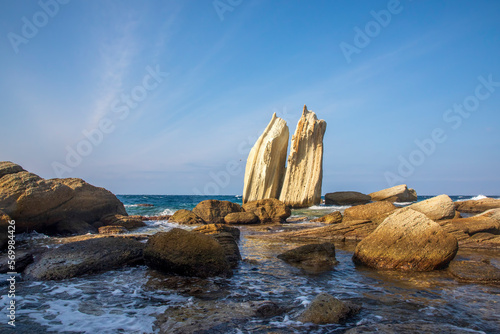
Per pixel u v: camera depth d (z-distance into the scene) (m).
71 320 4.98
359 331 4.44
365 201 48.38
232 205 25.58
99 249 8.76
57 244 11.05
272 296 6.54
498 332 4.78
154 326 4.78
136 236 13.33
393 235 9.79
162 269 8.34
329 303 5.43
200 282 7.51
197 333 4.46
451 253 9.05
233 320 5.03
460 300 6.35
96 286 6.95
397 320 5.23
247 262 9.99
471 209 31.94
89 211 17.27
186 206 40.53
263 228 19.83
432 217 15.52
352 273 8.76
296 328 4.80
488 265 8.88
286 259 10.38
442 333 4.38
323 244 10.44
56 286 6.86
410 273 8.77
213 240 8.64
